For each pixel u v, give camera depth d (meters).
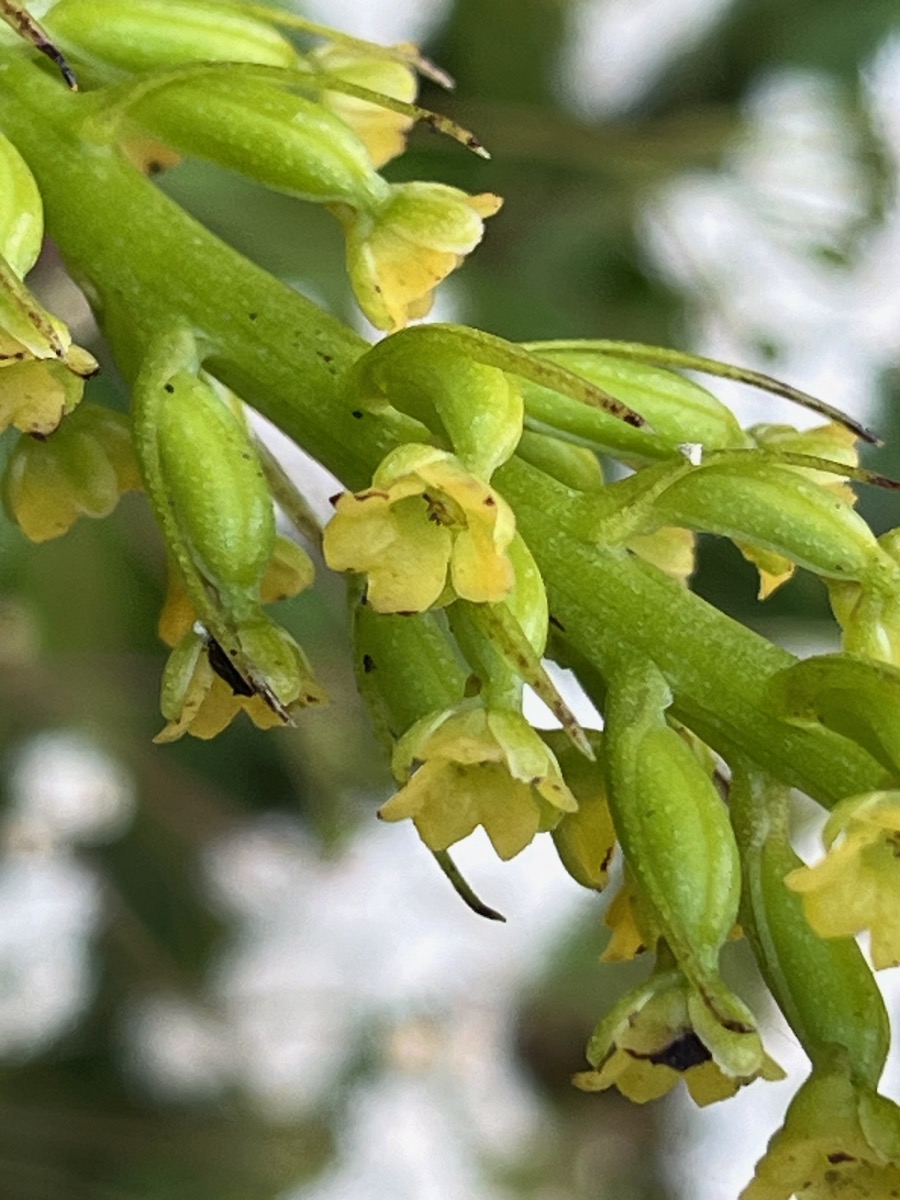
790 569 0.15
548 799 0.14
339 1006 0.30
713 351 0.27
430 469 0.14
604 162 0.26
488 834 0.14
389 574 0.14
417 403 0.14
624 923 0.15
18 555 0.23
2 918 0.28
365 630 0.15
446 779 0.14
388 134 0.16
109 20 0.15
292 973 0.30
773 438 0.15
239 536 0.15
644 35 0.27
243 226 0.22
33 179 0.15
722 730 0.15
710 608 0.15
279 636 0.15
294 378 0.15
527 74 0.26
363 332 0.23
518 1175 0.32
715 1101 0.15
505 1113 0.32
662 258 0.26
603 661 0.15
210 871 0.28
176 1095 0.29
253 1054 0.30
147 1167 0.28
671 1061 0.14
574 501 0.15
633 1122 0.33
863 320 0.27
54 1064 0.28
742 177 0.26
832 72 0.27
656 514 0.15
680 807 0.14
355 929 0.30
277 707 0.14
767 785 0.15
